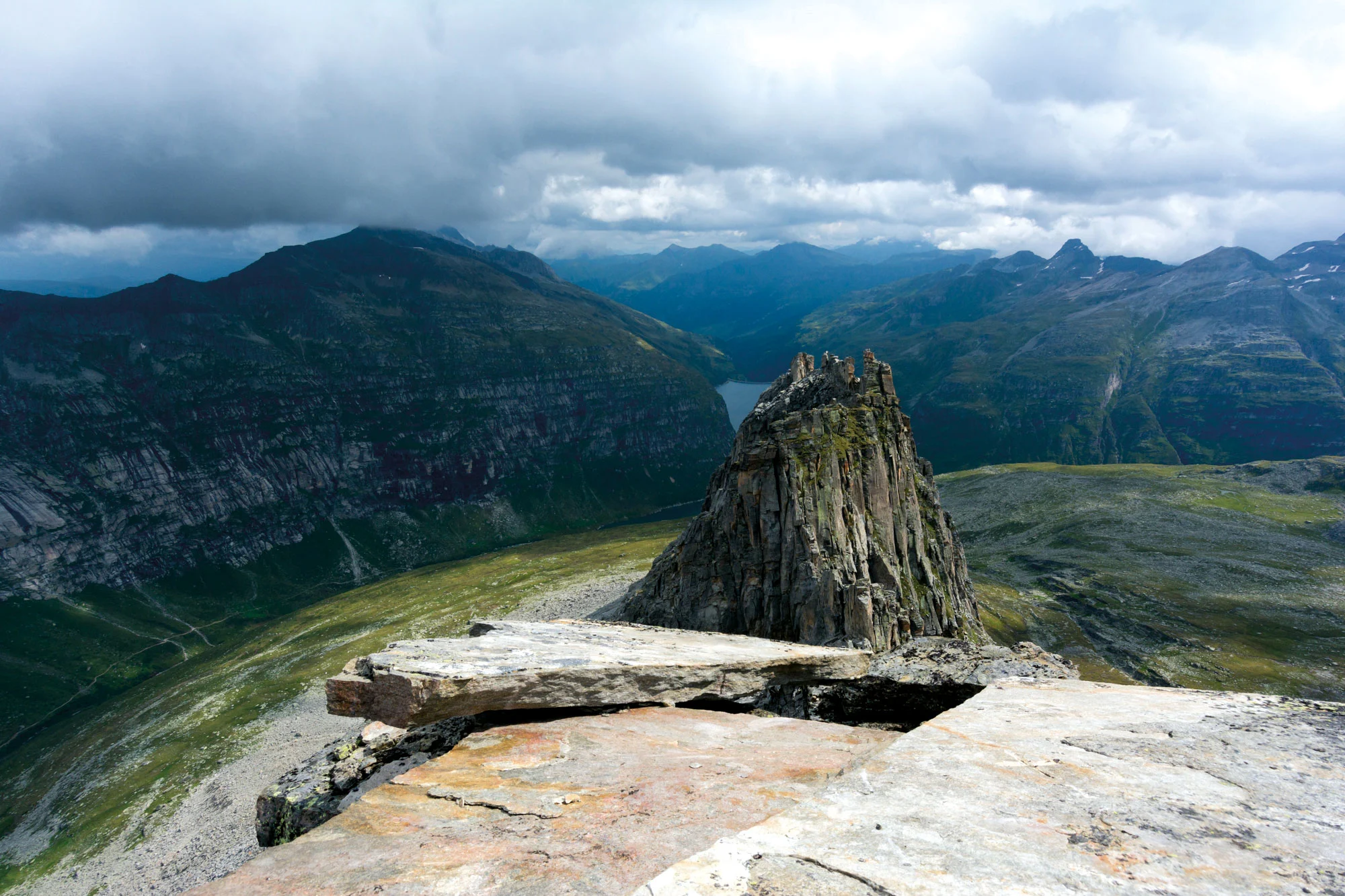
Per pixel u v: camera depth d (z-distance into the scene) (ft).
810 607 215.31
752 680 58.13
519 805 30.68
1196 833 21.26
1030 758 29.37
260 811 45.83
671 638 74.74
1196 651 563.89
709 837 25.27
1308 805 23.22
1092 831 21.80
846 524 233.35
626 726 45.70
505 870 23.65
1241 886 17.85
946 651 64.75
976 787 26.16
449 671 42.45
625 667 50.78
